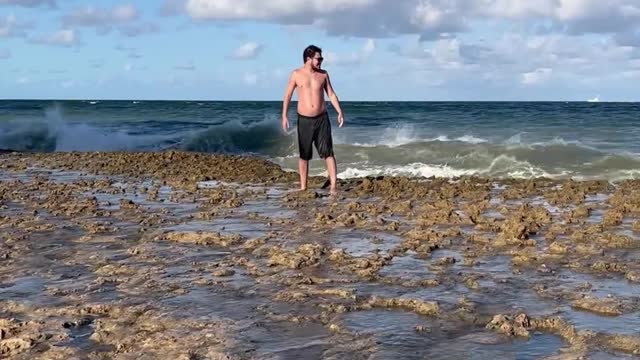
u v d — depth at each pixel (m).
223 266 5.56
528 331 3.89
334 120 34.97
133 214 8.26
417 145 17.81
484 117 38.03
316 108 9.93
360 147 17.67
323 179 12.27
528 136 23.72
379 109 55.91
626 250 6.07
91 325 4.14
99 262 5.73
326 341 3.77
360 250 6.12
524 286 4.88
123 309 4.39
